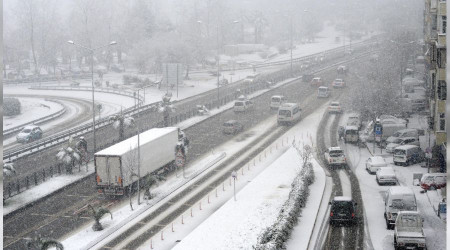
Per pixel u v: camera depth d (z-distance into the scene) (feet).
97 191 148.36
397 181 146.00
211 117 262.67
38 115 277.85
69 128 240.94
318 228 109.60
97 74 431.02
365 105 232.94
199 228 109.91
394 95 247.29
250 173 164.66
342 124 239.71
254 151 194.59
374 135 184.34
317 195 133.90
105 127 236.22
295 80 375.25
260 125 242.78
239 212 120.26
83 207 134.21
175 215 126.52
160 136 159.53
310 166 151.64
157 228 117.39
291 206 112.68
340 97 306.35
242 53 527.40
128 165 139.13
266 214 116.37
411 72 322.55
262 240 91.25
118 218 123.44
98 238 110.42
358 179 152.66
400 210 108.17
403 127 198.80
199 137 220.64
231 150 197.57
